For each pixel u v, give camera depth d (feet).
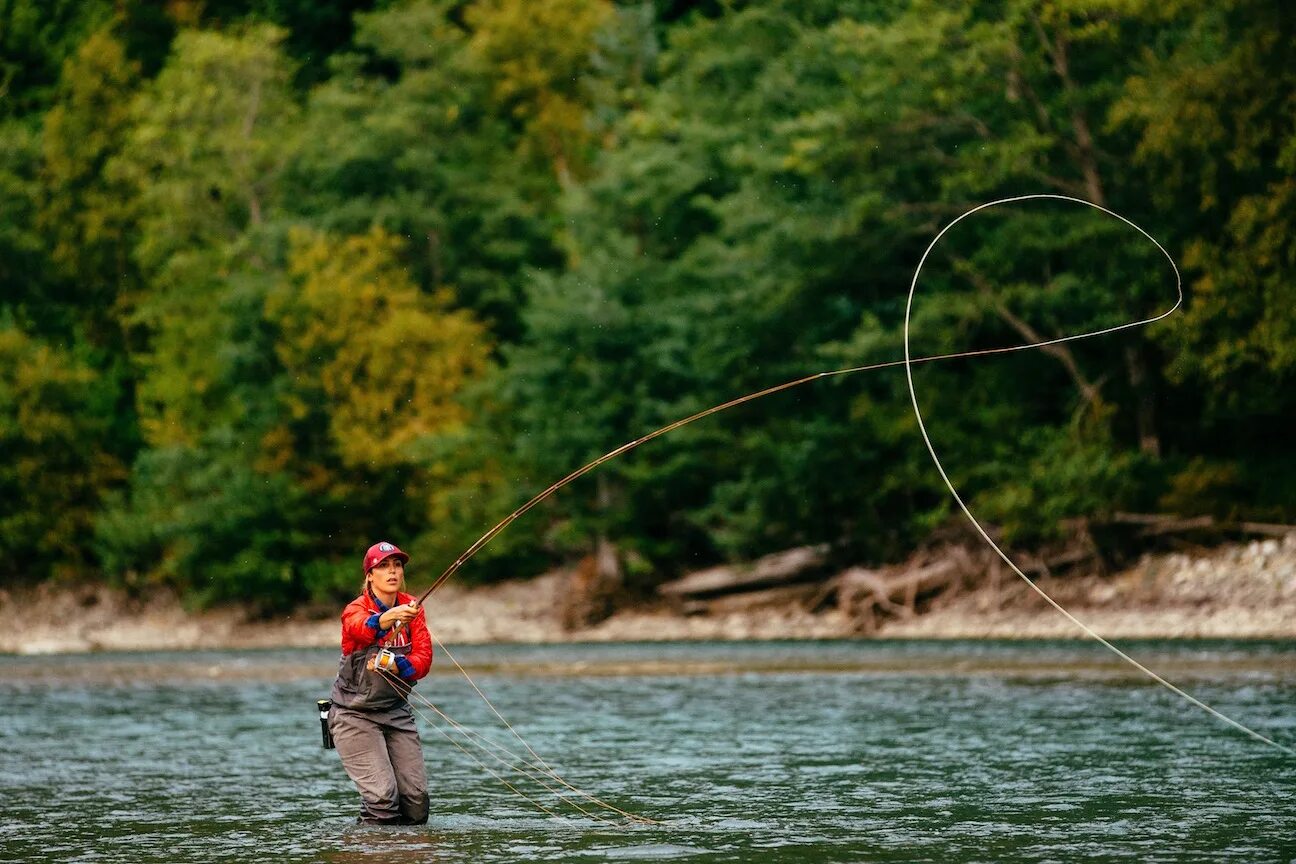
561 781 118.01
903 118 381.40
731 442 430.61
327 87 568.41
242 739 156.76
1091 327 379.14
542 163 609.42
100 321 588.50
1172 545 376.27
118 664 296.92
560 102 602.44
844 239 399.24
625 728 158.81
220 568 474.49
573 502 441.27
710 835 91.25
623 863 81.92
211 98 569.23
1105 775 116.16
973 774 117.80
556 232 554.87
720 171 473.26
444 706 191.62
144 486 503.20
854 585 398.21
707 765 126.31
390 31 583.58
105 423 535.60
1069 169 388.57
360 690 96.12
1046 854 83.25
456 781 119.55
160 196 559.79
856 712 171.94
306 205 551.59
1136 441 398.42
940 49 384.27
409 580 461.37
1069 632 362.12
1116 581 371.97
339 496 471.62
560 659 280.31
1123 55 382.22
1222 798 103.96
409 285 498.28
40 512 511.40
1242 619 345.31
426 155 535.60
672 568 447.83
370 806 96.07
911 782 113.91
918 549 406.41
